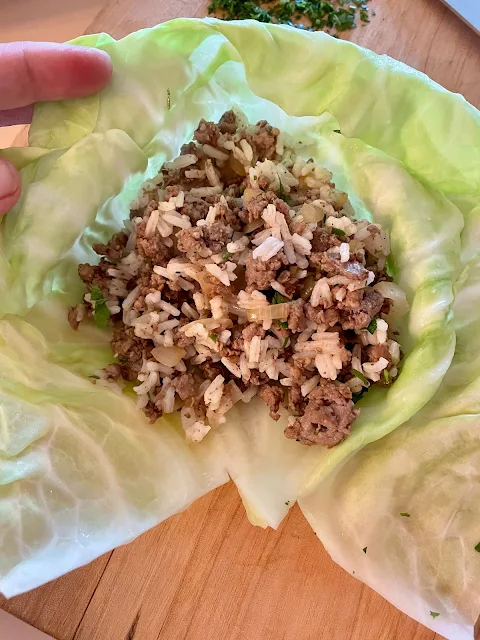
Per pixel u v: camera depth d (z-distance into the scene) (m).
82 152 0.13
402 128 0.14
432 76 0.18
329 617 0.15
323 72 0.14
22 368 0.13
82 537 0.13
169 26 0.14
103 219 0.15
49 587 0.15
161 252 0.14
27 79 0.13
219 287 0.14
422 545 0.14
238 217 0.14
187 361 0.14
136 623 0.15
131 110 0.14
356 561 0.14
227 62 0.15
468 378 0.14
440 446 0.13
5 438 0.13
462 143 0.14
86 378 0.14
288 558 0.15
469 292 0.14
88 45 0.14
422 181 0.15
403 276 0.14
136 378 0.14
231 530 0.15
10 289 0.13
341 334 0.14
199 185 0.15
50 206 0.13
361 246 0.14
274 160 0.15
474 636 0.14
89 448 0.13
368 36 0.18
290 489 0.14
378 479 0.14
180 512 0.15
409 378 0.13
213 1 0.18
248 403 0.15
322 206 0.14
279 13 0.18
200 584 0.15
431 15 0.18
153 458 0.14
